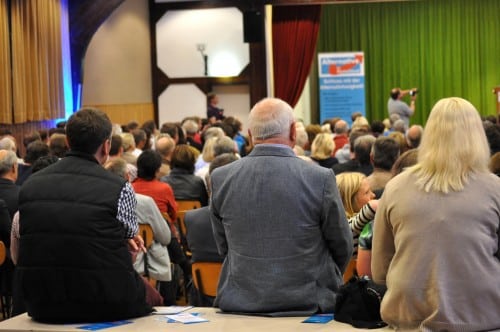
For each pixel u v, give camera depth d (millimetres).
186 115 14359
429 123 2604
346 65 15555
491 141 6344
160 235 4965
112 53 14070
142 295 3221
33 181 3189
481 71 17094
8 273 5344
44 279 3086
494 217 2529
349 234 3068
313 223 3029
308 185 3020
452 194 2541
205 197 6402
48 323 3156
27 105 10953
